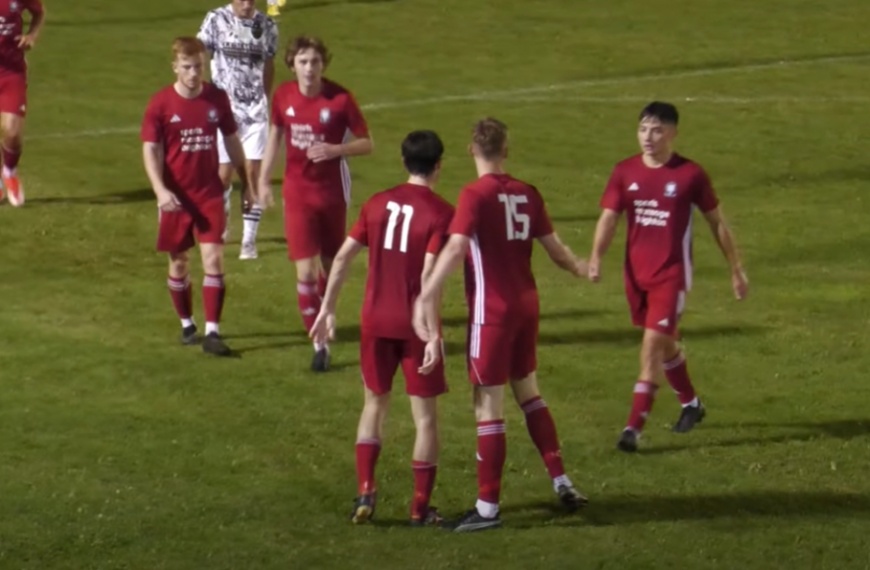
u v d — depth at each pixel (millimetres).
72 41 84625
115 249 48719
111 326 41344
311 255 38625
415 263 28266
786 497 30562
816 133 66250
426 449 28812
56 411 34906
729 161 61594
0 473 31203
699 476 31656
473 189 28219
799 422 34875
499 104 71625
